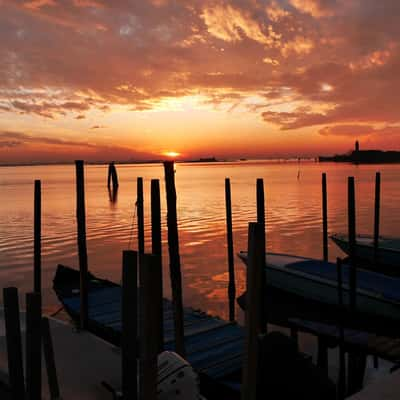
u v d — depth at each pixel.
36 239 11.77
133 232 32.97
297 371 7.15
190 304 16.14
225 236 30.58
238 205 49.66
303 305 14.34
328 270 14.65
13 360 5.01
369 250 19.39
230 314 14.75
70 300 13.90
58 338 9.54
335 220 36.75
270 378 6.97
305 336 13.14
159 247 9.09
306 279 14.15
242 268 21.55
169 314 12.11
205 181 105.00
